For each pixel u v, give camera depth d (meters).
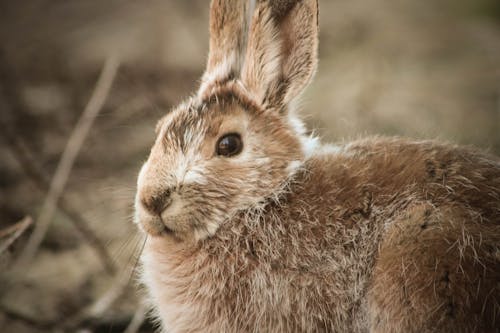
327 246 3.99
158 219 3.98
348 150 4.02
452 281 3.94
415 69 5.29
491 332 3.93
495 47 5.84
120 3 7.50
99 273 4.17
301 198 4.00
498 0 7.02
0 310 4.11
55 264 4.18
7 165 4.33
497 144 4.27
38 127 4.52
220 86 4.02
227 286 4.00
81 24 6.80
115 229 4.20
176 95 4.71
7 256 4.09
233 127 4.00
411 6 7.28
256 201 4.00
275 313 3.99
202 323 4.01
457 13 7.05
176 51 5.93
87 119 4.22
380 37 6.14
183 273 4.01
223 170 3.99
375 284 3.96
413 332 3.94
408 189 3.98
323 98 4.65
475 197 3.97
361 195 3.99
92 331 4.10
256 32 4.01
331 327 3.98
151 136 4.36
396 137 4.05
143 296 4.09
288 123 4.02
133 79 4.96
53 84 5.28
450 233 3.95
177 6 6.85
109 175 4.30
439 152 4.00
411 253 3.95
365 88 4.79
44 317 4.11
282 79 4.02
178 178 3.98
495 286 3.94
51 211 4.17
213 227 3.99
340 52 5.78
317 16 4.01
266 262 3.99
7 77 5.08
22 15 6.95
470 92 4.77
